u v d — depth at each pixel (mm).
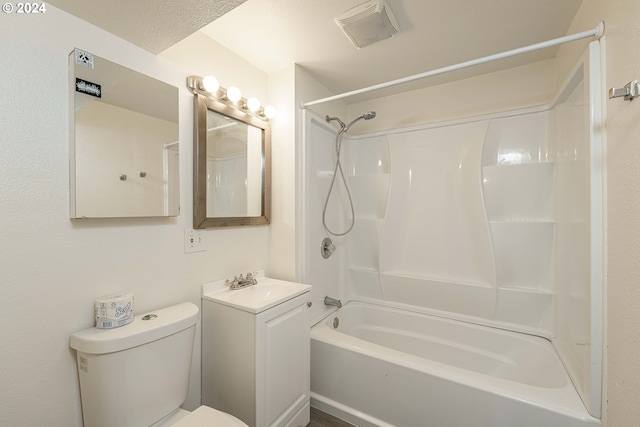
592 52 1039
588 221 1057
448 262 2014
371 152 2398
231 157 1578
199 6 943
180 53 1342
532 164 1743
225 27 1421
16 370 854
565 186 1485
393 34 1454
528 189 1766
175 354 1076
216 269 1506
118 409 916
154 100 1210
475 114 1974
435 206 2062
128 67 1127
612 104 958
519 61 1781
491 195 1869
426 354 1989
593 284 1022
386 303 2242
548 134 1730
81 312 991
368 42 1514
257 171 1752
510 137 1843
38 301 896
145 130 1171
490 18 1371
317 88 2014
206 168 1422
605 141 1001
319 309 2008
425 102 2158
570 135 1404
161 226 1254
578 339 1230
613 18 950
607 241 988
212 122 1467
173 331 1062
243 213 1649
